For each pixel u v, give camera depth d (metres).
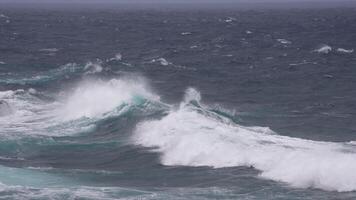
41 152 82.06
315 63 193.75
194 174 71.25
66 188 65.62
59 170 73.44
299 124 101.44
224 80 156.62
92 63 178.38
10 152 81.69
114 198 62.25
